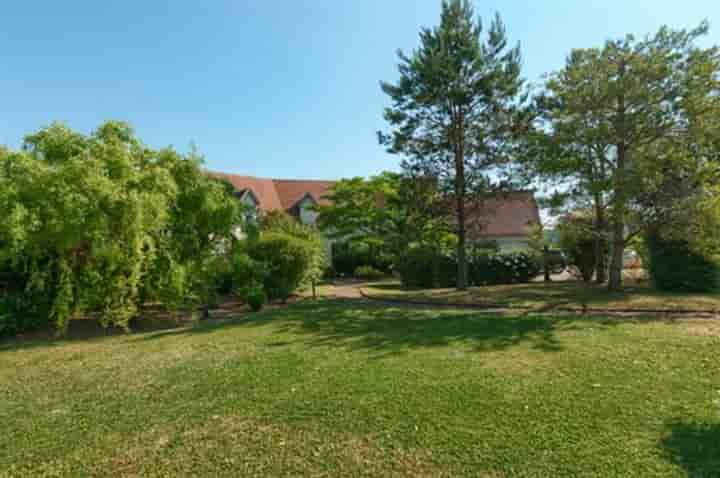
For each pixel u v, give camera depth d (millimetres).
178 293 9016
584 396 3654
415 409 3504
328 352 5594
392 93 12688
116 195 7473
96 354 6035
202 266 9766
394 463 2652
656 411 3293
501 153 12195
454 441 2912
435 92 12094
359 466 2627
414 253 15867
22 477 2619
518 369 4520
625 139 9211
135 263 8000
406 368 4688
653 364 4496
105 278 7883
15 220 6590
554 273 17922
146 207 7938
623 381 4000
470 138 12438
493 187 12391
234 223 10680
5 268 7629
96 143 8172
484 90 11898
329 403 3705
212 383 4410
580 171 9820
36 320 7867
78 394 4207
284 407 3652
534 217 24594
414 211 13328
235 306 11516
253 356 5535
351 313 9148
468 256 15711
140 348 6371
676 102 8555
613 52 9125
